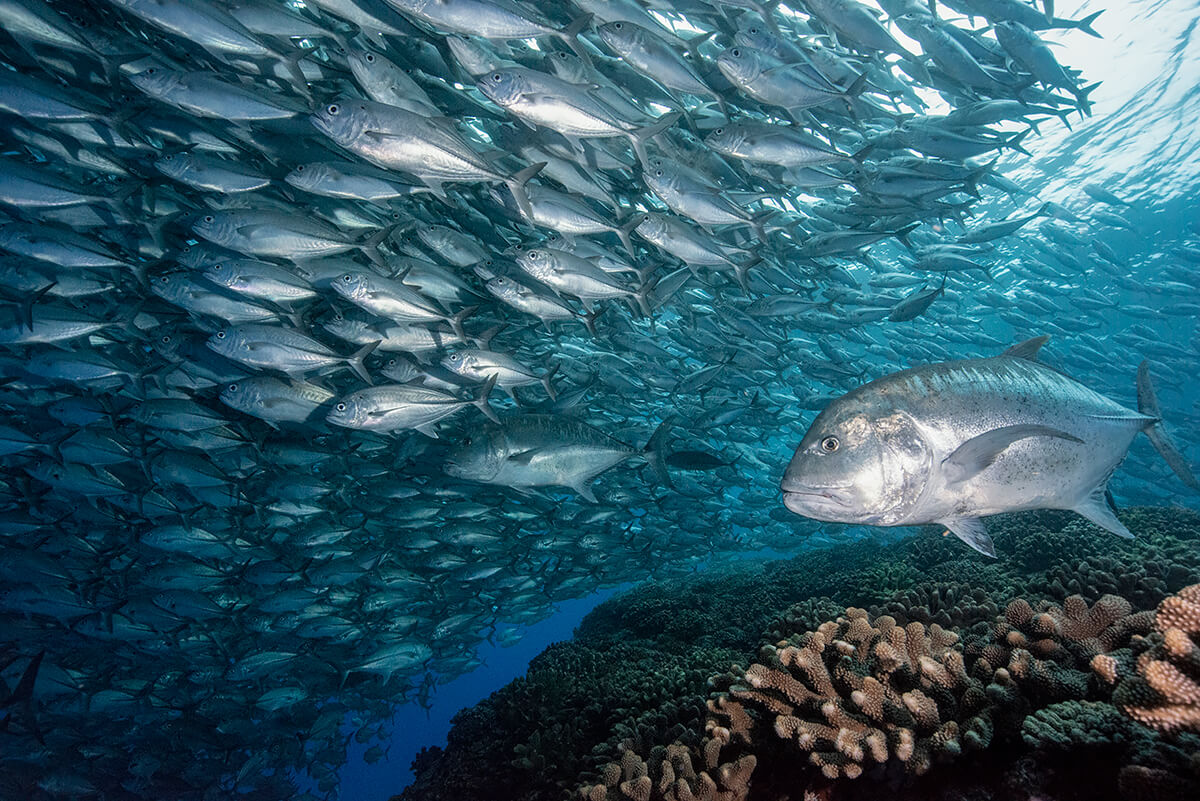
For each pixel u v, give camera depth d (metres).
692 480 14.83
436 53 6.84
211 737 12.19
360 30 6.47
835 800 2.57
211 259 6.82
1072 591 4.39
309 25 5.80
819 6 7.57
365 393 6.79
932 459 2.53
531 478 7.29
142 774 12.26
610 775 3.62
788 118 8.45
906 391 2.61
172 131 6.46
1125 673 2.18
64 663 11.55
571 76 6.73
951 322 20.42
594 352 12.52
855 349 27.17
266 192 7.63
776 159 6.70
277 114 5.79
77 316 7.48
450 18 5.09
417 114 5.55
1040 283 21.66
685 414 14.98
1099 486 3.12
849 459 2.51
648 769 3.61
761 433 16.42
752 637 7.47
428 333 7.68
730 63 6.31
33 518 9.32
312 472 10.93
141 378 8.34
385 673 10.73
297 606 10.09
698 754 3.41
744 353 12.92
